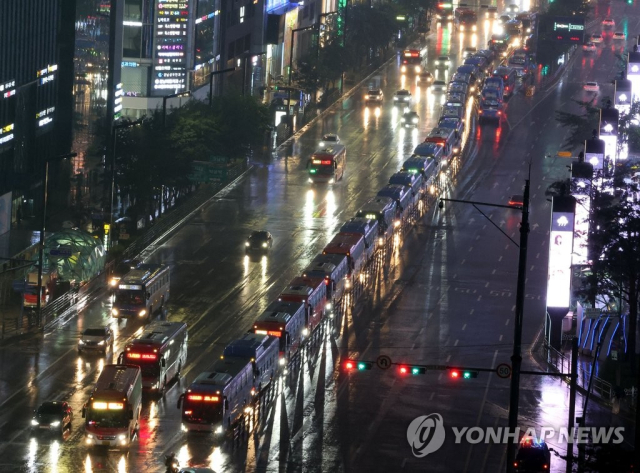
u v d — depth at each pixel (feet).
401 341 513.86
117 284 524.93
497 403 445.78
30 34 655.35
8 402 431.84
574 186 543.80
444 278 602.03
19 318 526.16
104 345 483.92
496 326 537.24
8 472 370.32
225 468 378.53
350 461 387.14
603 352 503.20
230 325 528.63
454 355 498.28
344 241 592.19
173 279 585.22
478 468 384.27
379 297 570.46
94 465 378.32
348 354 495.00
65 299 543.39
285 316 480.64
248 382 431.84
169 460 363.35
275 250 634.43
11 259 521.24
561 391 462.19
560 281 505.66
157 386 442.50
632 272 489.67
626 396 457.68
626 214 500.33
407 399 447.01
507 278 606.14
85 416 392.27
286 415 428.56
